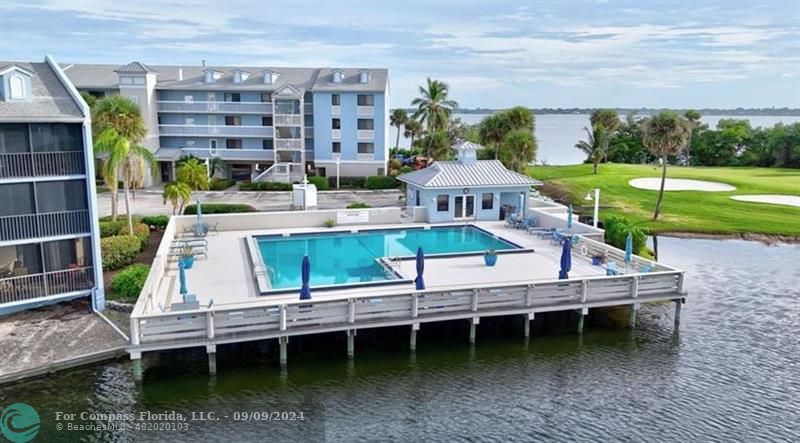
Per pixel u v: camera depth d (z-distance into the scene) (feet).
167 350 62.49
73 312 69.97
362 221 112.98
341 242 101.55
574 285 70.08
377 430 50.60
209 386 57.11
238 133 186.60
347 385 58.23
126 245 86.94
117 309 71.10
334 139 185.26
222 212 129.39
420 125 228.63
